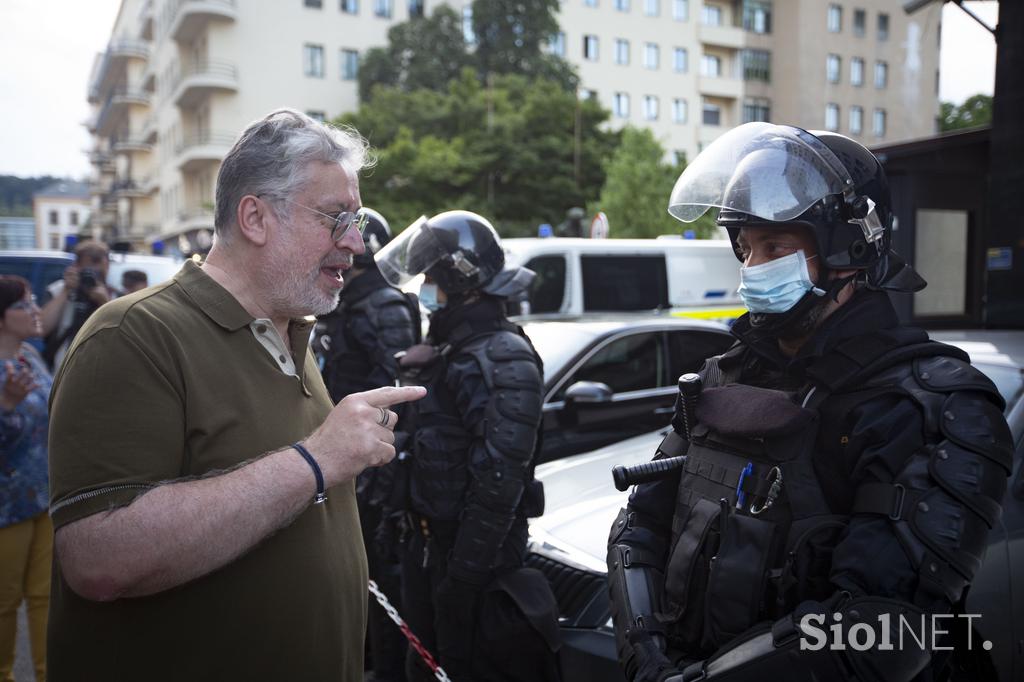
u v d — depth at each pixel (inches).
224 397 52.4
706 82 1534.2
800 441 54.0
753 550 53.9
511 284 100.7
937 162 315.6
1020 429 99.5
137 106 1823.3
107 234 2121.1
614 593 64.1
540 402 94.9
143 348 49.3
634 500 68.5
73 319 200.5
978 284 332.2
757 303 58.2
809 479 53.2
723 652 52.4
